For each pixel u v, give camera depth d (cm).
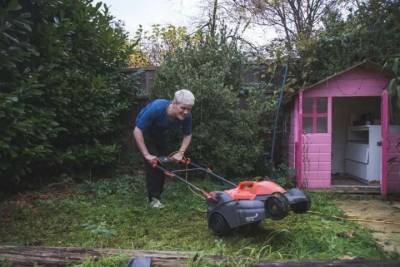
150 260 275
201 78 642
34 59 551
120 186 593
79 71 615
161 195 554
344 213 500
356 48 716
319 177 642
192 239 373
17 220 437
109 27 693
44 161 584
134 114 749
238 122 661
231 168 667
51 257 283
